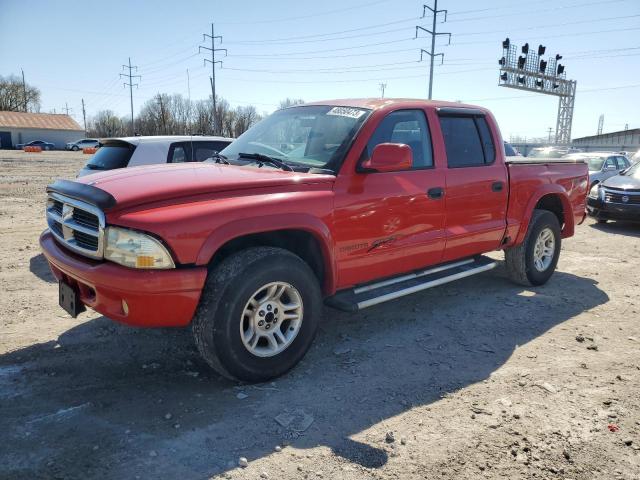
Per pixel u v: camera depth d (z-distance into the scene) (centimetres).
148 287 297
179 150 789
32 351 390
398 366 385
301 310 359
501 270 671
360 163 391
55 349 395
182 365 376
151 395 332
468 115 501
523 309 521
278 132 453
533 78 4209
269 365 347
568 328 471
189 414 310
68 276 349
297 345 361
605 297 569
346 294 411
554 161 599
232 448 278
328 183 372
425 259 453
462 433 299
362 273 404
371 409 322
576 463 275
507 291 581
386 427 303
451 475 262
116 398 327
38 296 511
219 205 321
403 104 441
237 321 326
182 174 357
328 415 314
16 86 9556
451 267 495
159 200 314
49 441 279
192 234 305
